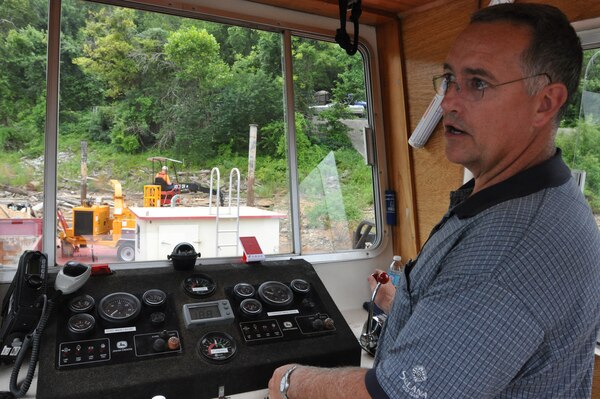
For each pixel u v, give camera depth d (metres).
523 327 0.76
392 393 0.81
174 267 1.94
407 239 2.57
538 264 0.78
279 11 2.33
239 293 1.87
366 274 2.54
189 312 1.73
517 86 0.88
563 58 0.87
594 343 0.89
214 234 2.39
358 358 1.81
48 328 1.54
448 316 0.80
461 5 2.19
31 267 1.60
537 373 0.81
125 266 2.05
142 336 1.60
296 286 1.98
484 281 0.79
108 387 1.41
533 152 0.93
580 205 0.88
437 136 2.38
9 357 1.52
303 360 1.69
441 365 0.78
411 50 2.47
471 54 0.91
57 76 1.95
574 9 1.85
